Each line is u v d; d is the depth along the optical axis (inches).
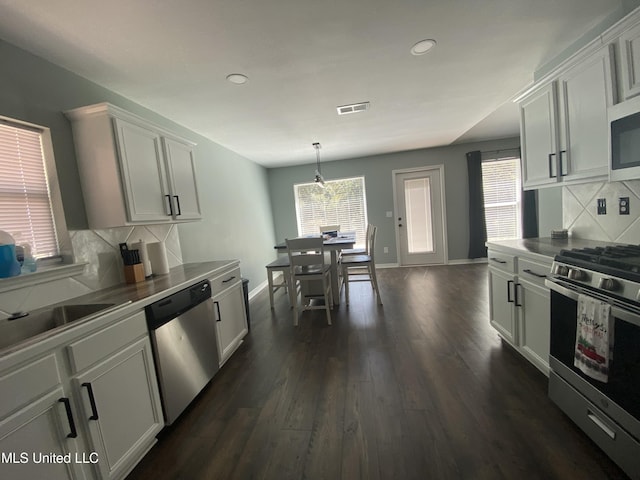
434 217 219.5
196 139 132.9
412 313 126.3
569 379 58.2
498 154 206.5
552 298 62.6
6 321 54.4
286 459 56.1
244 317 112.2
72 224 70.9
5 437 37.5
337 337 109.0
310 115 119.9
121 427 54.2
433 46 76.6
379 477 50.5
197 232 128.9
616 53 58.5
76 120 72.1
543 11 65.4
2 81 59.9
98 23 57.7
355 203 228.4
